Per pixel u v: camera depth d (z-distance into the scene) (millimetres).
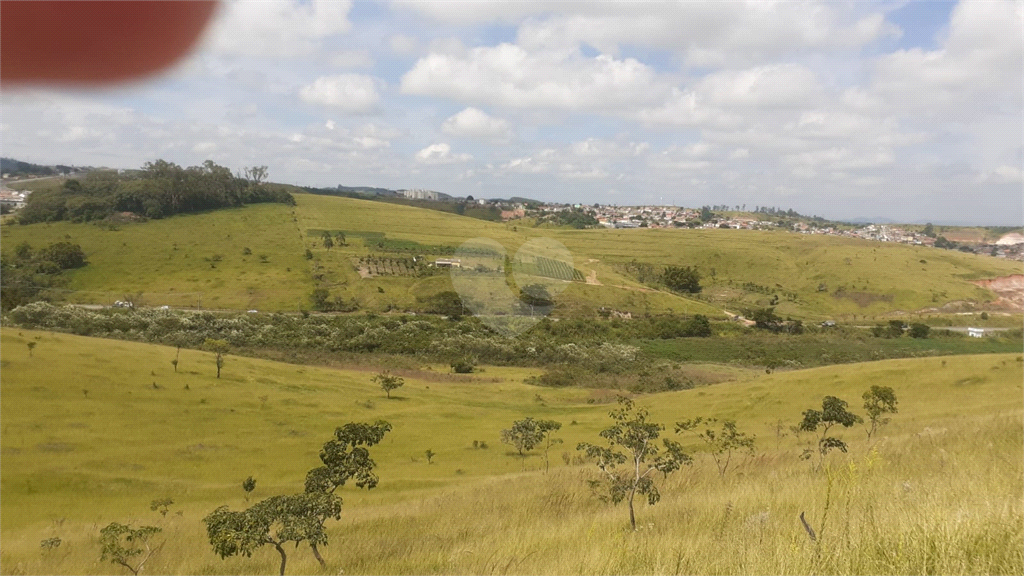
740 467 23625
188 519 26891
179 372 55375
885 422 33531
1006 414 25781
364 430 17188
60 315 79875
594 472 28000
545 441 43250
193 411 46188
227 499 31141
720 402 50531
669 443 17391
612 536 10625
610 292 98875
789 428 39625
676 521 12781
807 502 10648
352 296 102625
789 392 50500
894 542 6230
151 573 17812
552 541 11930
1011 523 6430
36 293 99938
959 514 6762
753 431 40250
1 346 54438
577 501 21094
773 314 110312
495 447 42062
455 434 45719
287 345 79812
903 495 9570
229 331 81375
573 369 71625
